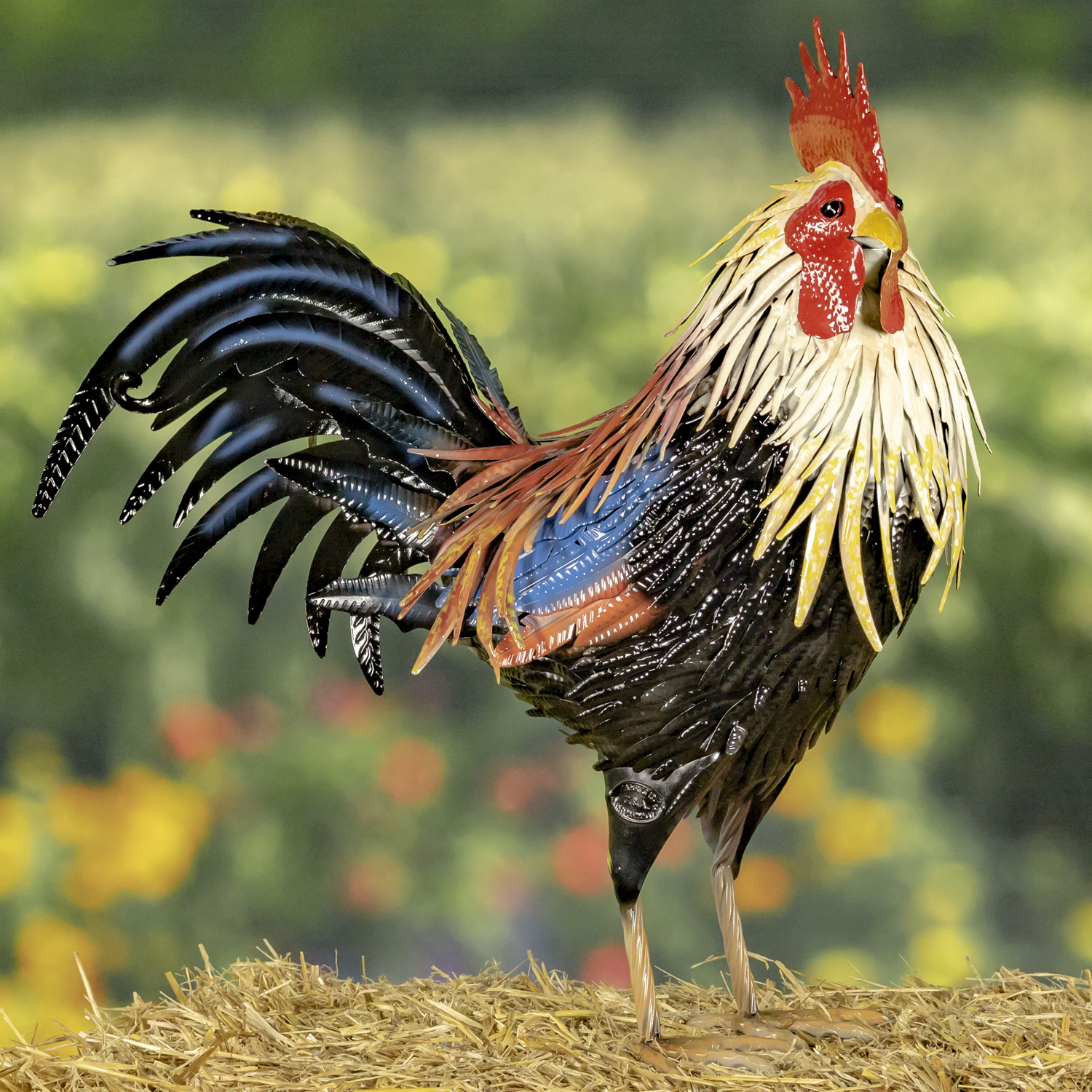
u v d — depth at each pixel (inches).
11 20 607.5
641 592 226.4
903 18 609.6
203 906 467.2
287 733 490.3
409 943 475.8
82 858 452.1
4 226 508.7
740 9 608.1
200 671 489.1
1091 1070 225.6
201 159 556.4
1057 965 484.7
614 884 235.0
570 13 609.9
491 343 483.8
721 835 252.4
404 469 254.5
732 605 224.1
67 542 475.8
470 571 238.5
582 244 506.0
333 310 260.1
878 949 471.5
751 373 227.8
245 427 270.2
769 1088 220.5
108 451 474.3
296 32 616.4
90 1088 223.5
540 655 227.8
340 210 508.7
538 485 242.5
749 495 224.8
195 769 476.1
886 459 225.8
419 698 513.0
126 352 257.3
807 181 233.5
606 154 551.8
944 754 494.6
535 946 476.1
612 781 234.7
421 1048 238.2
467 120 594.6
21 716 489.1
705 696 226.2
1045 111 562.3
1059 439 452.1
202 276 257.6
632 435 235.1
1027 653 472.4
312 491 253.9
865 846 476.1
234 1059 233.0
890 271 227.1
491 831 491.8
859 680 236.8
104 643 488.4
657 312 481.4
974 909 480.1
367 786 484.1
